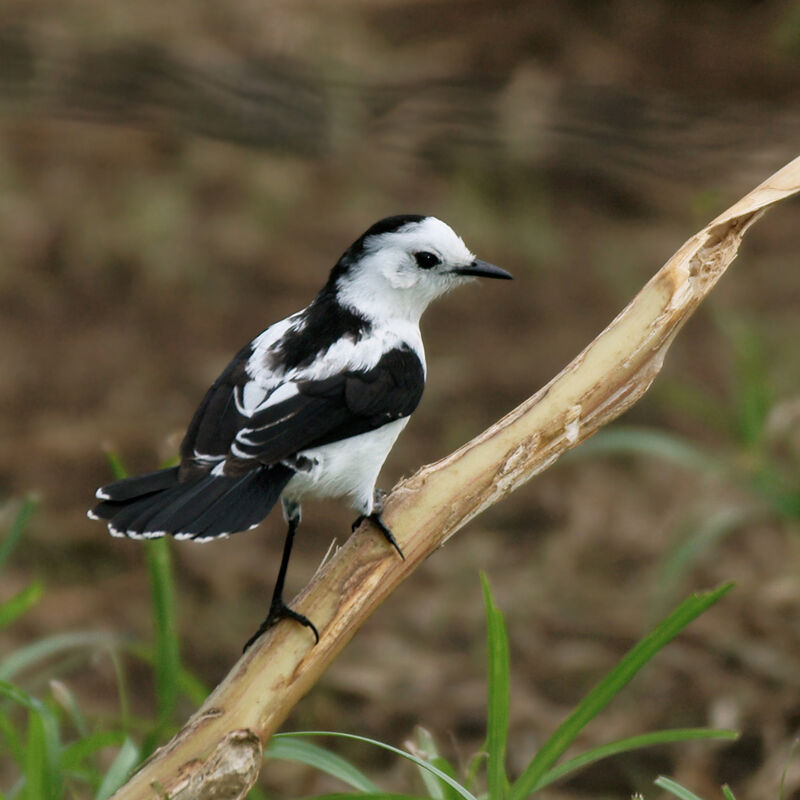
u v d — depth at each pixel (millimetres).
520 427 5969
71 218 17031
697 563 11477
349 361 6695
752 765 9047
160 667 6578
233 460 6078
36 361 14750
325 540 12383
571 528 12297
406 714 9883
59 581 11562
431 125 17344
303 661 5414
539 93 17594
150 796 5082
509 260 16594
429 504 5797
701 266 6227
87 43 17797
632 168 16906
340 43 19594
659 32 20266
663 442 9625
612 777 9047
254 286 16172
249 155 17953
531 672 10305
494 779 5844
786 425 10555
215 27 19906
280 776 8992
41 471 12961
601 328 15250
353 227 17078
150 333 15336
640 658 5762
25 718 9547
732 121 16953
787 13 20328
